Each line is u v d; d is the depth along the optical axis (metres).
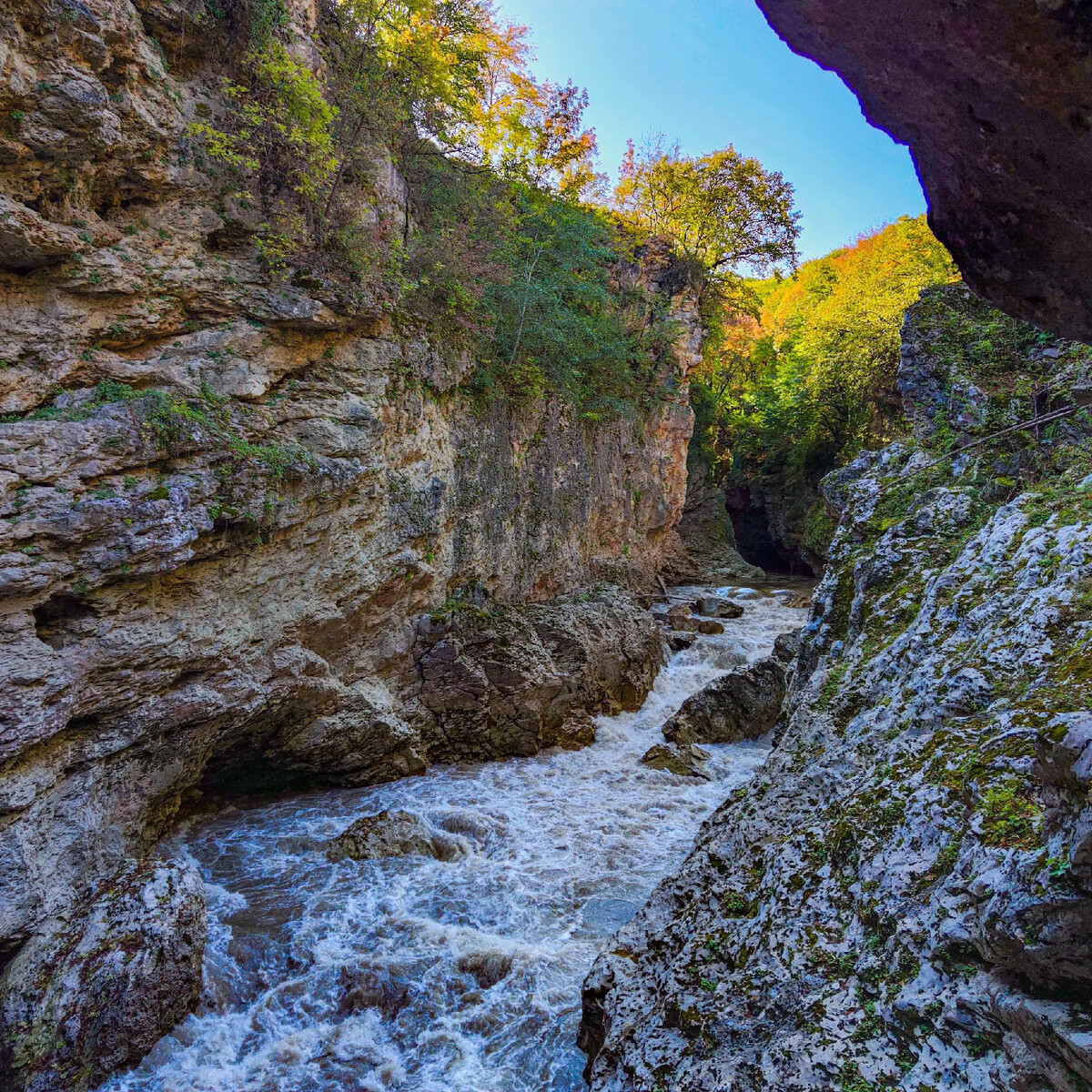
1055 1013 3.00
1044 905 3.06
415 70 14.05
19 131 7.65
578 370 21.28
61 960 7.05
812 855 5.21
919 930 3.91
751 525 41.12
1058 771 3.21
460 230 16.52
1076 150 2.38
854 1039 3.80
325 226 11.68
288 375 11.30
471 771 14.13
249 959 8.35
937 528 8.08
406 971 8.09
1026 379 8.90
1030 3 2.13
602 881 10.21
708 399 36.56
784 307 49.72
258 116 10.42
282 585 11.06
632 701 17.72
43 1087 6.36
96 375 8.91
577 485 21.36
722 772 14.34
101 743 8.48
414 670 14.44
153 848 10.03
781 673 16.64
